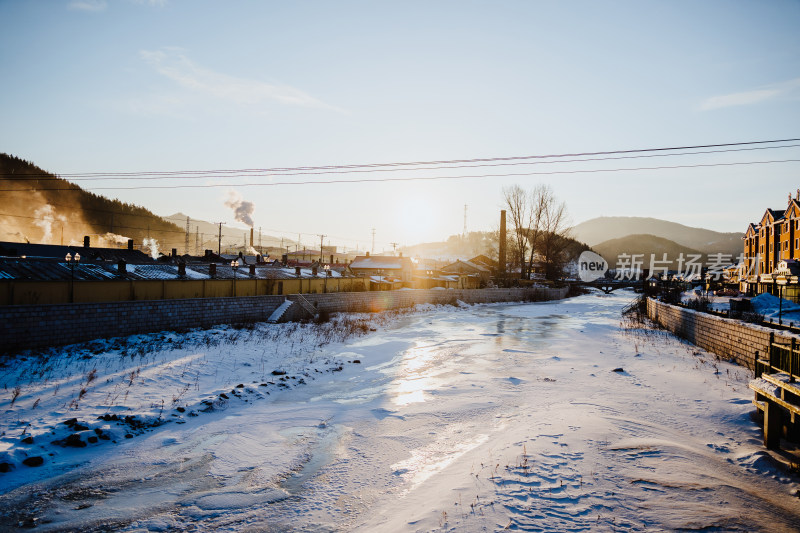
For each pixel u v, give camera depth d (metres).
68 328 18.77
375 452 9.39
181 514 7.03
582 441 8.78
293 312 30.67
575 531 5.71
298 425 11.30
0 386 13.40
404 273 71.56
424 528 5.93
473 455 8.58
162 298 25.11
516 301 62.50
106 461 9.05
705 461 7.95
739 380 13.80
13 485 7.95
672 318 26.44
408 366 18.89
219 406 12.79
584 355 20.12
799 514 6.21
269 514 6.96
